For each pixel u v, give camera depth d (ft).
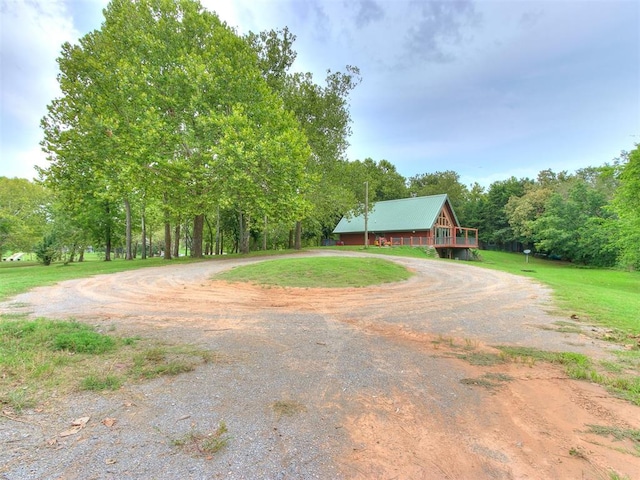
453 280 46.39
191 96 58.18
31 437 8.72
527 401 11.77
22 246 99.66
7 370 12.65
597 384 13.35
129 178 58.13
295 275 43.27
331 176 93.40
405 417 10.46
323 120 90.33
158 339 18.28
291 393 12.01
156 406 10.75
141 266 58.70
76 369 13.37
